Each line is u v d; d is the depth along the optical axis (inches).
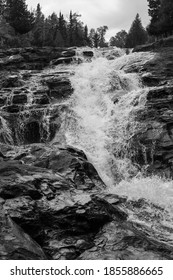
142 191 417.4
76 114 603.8
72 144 536.1
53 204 277.0
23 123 581.9
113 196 361.1
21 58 909.2
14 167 320.5
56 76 733.9
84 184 370.9
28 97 638.5
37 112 593.9
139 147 515.5
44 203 275.4
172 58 776.3
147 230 307.4
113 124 572.4
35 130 585.9
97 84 682.2
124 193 404.5
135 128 542.3
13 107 605.9
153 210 362.0
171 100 566.9
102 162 503.2
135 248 252.4
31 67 896.9
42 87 679.7
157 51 871.1
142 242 259.3
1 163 333.7
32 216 257.4
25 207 260.2
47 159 403.5
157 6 1464.1
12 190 273.6
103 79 692.7
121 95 635.5
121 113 588.4
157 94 591.2
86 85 684.1
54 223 265.1
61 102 645.3
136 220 329.7
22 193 275.1
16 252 205.3
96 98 655.1
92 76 719.1
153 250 251.6
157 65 742.5
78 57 932.6
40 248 235.6
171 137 512.4
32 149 436.1
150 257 238.8
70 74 754.8
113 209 307.4
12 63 895.1
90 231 271.9
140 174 494.3
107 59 956.6
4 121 570.6
